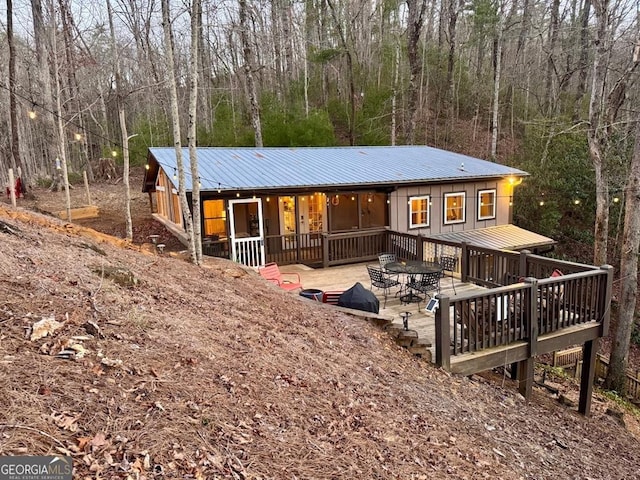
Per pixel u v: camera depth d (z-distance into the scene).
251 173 12.16
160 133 25.61
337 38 26.42
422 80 28.67
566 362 11.10
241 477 2.47
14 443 2.03
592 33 16.98
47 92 17.20
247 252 11.86
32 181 21.98
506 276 8.91
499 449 4.39
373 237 13.20
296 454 2.91
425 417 4.36
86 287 4.03
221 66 26.70
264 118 20.59
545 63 25.41
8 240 4.53
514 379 7.54
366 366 5.09
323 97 27.00
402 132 27.23
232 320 4.86
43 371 2.62
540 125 19.75
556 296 6.99
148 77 20.00
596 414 7.59
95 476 2.03
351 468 3.00
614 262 18.56
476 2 25.48
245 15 18.27
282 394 3.60
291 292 8.02
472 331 6.26
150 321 3.87
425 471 3.40
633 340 15.18
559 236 20.05
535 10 27.38
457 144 27.19
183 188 7.73
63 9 16.98
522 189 19.52
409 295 8.84
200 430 2.70
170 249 11.88
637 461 5.86
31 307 3.29
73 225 7.22
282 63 29.23
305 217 14.04
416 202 14.02
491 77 30.27
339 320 6.48
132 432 2.42
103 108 26.05
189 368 3.35
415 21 21.47
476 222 15.32
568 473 4.57
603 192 13.18
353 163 14.41
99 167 23.59
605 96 14.27
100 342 3.18
